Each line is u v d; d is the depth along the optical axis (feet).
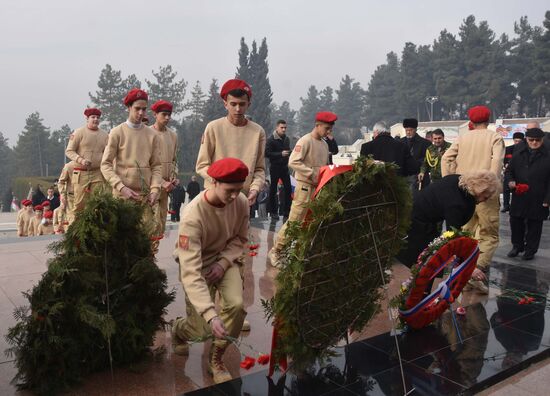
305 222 10.55
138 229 11.73
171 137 25.39
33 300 10.82
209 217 11.18
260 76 245.45
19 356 10.60
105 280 11.16
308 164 21.79
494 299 17.70
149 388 11.21
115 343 11.43
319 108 369.30
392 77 279.28
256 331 14.75
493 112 232.32
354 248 11.53
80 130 29.71
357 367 12.43
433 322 15.40
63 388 10.88
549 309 16.61
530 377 12.32
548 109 237.66
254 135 15.65
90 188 29.07
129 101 20.70
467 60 223.92
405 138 33.06
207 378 11.78
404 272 21.50
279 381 11.61
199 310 10.57
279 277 10.56
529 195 24.09
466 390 11.35
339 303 11.68
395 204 12.42
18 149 272.31
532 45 221.46
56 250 11.12
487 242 19.35
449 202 15.37
